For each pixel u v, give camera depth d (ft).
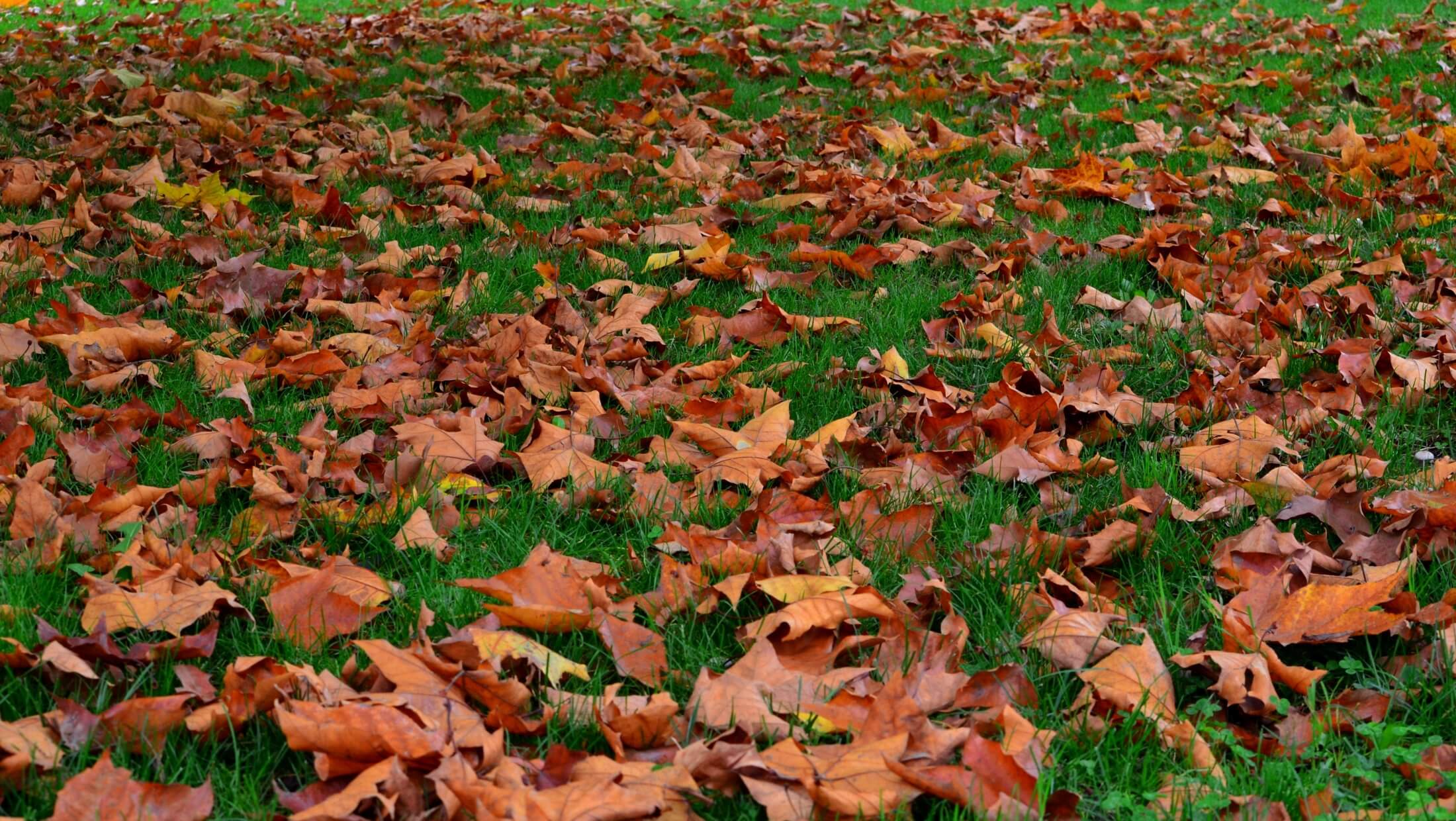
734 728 7.11
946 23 34.01
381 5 42.68
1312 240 15.79
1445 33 29.89
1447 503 9.58
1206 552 9.46
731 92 24.84
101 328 12.60
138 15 41.39
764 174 19.43
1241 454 10.62
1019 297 14.46
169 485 10.31
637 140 21.53
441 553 9.36
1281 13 35.55
